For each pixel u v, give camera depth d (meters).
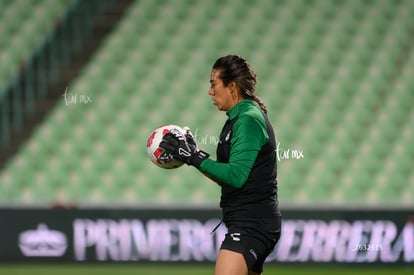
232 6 54.09
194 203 34.06
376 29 53.47
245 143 13.98
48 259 33.00
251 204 14.41
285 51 51.19
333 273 32.38
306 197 41.28
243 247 14.20
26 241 32.97
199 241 33.03
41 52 48.06
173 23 52.41
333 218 33.19
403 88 48.97
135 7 53.16
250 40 51.75
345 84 48.97
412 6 55.00
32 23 50.97
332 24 53.56
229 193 14.59
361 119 46.41
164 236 33.03
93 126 44.31
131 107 45.81
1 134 43.38
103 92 46.66
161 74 48.41
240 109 14.59
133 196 40.41
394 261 33.31
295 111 46.59
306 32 52.78
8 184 40.72
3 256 32.94
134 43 50.59
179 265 32.97
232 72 14.63
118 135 43.84
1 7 52.03
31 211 33.00
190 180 41.09
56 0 52.50
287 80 48.91
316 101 47.47
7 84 45.38
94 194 40.47
